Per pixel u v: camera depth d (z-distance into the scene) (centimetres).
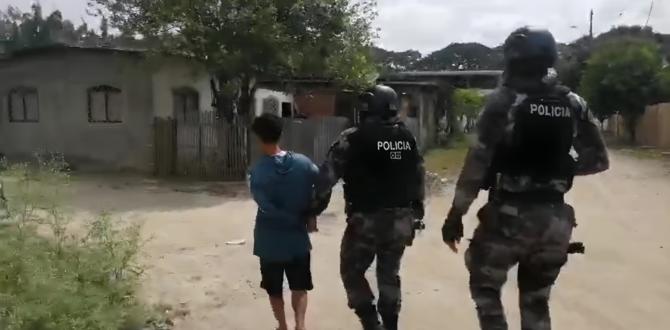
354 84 1585
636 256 725
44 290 402
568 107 327
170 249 743
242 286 599
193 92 1761
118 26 1541
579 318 516
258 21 1378
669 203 1152
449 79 3831
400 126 416
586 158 340
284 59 1437
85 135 1698
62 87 1705
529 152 317
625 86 3366
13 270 419
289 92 1967
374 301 423
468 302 559
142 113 1677
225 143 1505
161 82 1686
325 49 1494
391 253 416
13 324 362
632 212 1049
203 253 727
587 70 3619
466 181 318
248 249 749
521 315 344
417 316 521
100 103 1694
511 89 321
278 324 470
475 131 323
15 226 491
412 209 423
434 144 2897
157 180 1459
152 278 616
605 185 1442
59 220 528
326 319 511
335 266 684
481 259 333
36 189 572
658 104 3197
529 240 320
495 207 328
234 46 1420
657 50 3634
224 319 512
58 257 464
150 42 1494
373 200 406
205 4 1391
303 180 425
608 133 4250
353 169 407
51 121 1723
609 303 554
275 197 424
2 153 1791
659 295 577
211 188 1329
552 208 323
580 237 836
